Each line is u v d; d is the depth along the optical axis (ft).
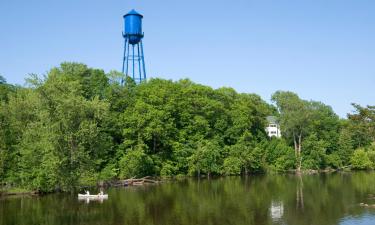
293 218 149.28
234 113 368.27
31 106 222.28
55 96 202.39
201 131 338.75
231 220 147.64
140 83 353.51
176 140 324.60
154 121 297.94
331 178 313.32
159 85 337.72
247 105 389.19
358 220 143.23
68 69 312.50
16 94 267.18
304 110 416.26
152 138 310.24
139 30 353.51
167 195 212.02
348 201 186.09
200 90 360.48
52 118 200.13
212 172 338.95
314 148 397.39
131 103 315.99
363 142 431.84
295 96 435.12
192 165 313.94
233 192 224.12
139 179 277.64
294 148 425.69
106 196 201.26
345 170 410.52
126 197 203.62
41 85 202.49
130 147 295.69
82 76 319.47
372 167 405.80
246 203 184.44
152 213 160.35
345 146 417.28
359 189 232.73
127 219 149.59
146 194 215.51
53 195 208.85
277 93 444.55
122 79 337.52
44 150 197.16
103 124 288.51
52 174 195.31
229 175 346.74
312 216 152.05
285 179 307.37
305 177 327.06
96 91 310.86
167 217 153.17
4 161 209.77
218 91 386.52
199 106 351.46
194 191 229.04
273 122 547.08
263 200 192.95
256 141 385.70
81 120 207.31
